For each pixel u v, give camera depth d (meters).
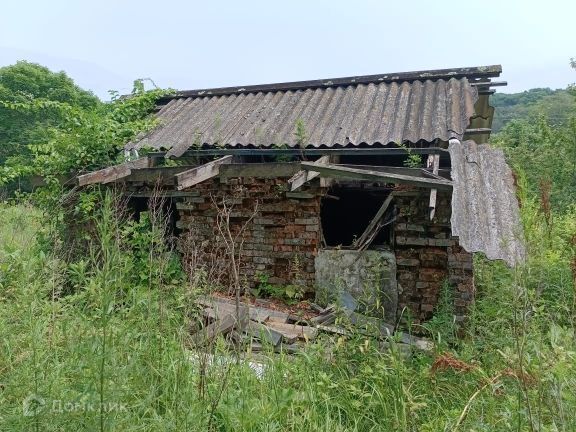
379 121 8.16
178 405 3.28
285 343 5.57
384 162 8.30
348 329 5.30
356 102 8.95
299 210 7.29
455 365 3.59
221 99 10.50
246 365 4.18
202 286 5.79
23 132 27.38
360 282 6.87
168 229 8.23
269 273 7.48
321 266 7.11
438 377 4.45
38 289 3.78
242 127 8.91
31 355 3.13
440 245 6.54
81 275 3.07
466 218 5.73
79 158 8.73
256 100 10.05
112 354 2.74
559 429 2.93
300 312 6.16
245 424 3.37
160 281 4.47
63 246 7.17
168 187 8.13
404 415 3.74
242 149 8.23
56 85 31.55
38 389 2.84
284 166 6.72
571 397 3.02
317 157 7.95
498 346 4.74
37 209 9.32
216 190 7.73
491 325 5.12
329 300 6.89
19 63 31.34
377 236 8.27
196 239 7.86
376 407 4.09
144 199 8.96
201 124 9.44
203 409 3.35
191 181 6.55
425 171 6.29
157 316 4.24
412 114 8.10
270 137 8.29
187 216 8.02
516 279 3.23
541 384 3.05
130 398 3.17
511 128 22.19
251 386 3.96
